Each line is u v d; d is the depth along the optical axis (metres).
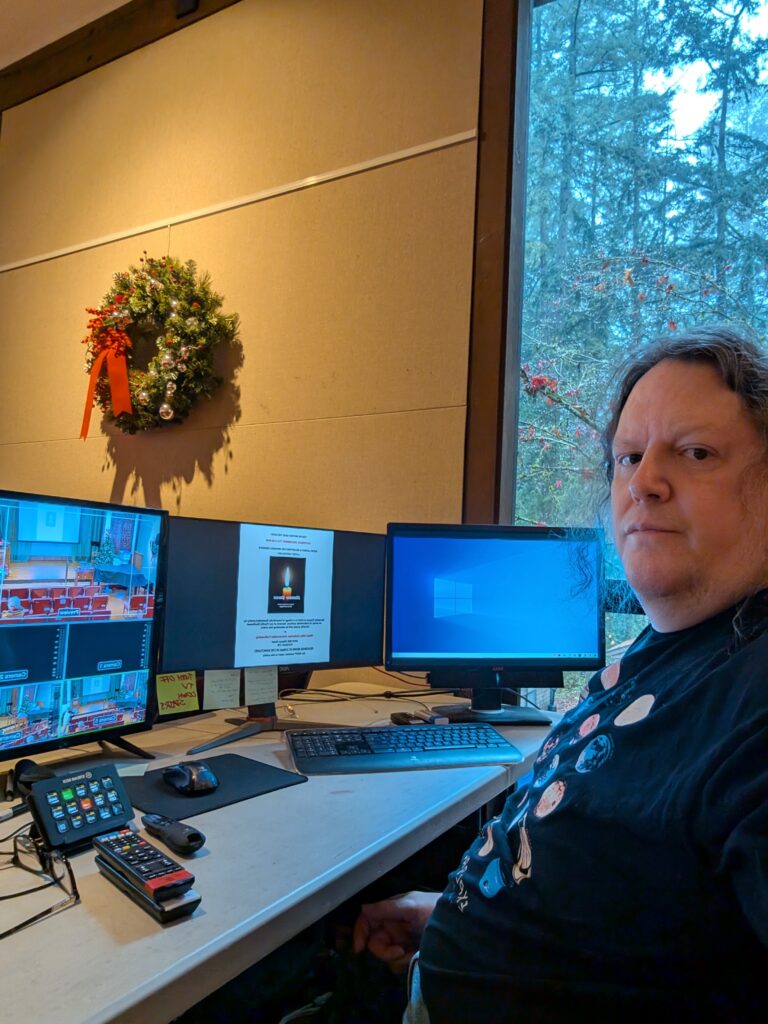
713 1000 0.54
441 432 1.98
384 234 2.13
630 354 0.96
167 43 2.69
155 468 2.60
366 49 2.20
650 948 0.56
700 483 0.70
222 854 0.83
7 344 3.15
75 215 2.95
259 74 2.43
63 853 0.81
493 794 1.17
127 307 2.48
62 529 1.09
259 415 2.35
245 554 1.45
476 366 1.94
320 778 1.14
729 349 0.73
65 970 0.59
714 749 0.54
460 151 2.01
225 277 2.47
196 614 1.37
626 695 0.72
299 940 1.13
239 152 2.46
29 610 1.04
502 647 1.57
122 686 1.19
